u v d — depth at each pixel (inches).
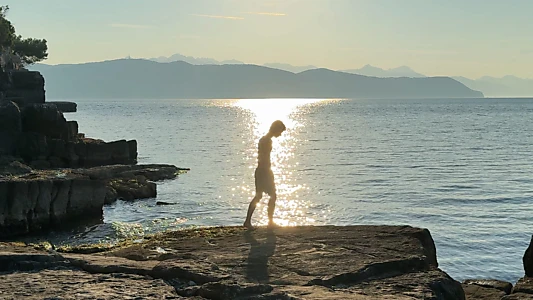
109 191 1097.4
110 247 408.5
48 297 223.1
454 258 730.8
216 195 1211.2
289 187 1342.3
